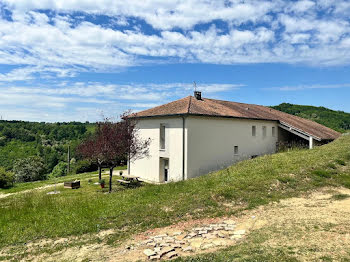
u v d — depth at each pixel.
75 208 9.38
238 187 10.00
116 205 9.41
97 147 14.35
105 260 5.42
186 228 6.99
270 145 24.41
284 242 5.24
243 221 7.06
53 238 6.94
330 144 20.09
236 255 4.84
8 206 10.70
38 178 38.78
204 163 17.78
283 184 10.12
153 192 11.00
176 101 21.12
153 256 5.28
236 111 21.86
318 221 6.25
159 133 18.88
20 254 6.07
